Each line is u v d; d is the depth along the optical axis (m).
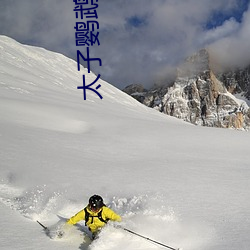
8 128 19.53
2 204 7.38
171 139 22.41
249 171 12.77
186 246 5.48
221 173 12.15
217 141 22.53
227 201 8.27
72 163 12.70
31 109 29.38
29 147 15.14
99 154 15.76
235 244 5.44
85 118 30.38
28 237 5.60
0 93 37.31
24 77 66.69
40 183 9.52
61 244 5.47
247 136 25.61
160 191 9.17
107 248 5.29
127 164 13.52
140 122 31.61
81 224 6.54
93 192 8.88
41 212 7.11
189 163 14.24
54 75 99.06
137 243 5.45
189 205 7.82
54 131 21.22
